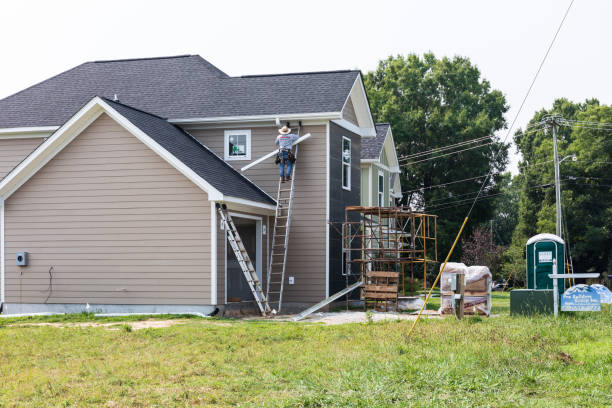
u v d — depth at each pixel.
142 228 21.80
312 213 24.69
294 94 25.81
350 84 25.97
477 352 12.29
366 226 26.91
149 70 29.73
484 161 54.22
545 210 59.47
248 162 25.44
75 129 22.38
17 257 22.69
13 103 28.50
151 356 12.76
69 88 29.17
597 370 11.11
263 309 21.73
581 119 60.97
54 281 22.44
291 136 24.33
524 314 19.06
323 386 10.35
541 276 22.72
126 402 9.48
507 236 88.88
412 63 58.75
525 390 10.03
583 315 18.86
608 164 58.66
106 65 30.62
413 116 54.03
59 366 11.98
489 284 20.86
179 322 18.91
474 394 9.76
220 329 16.41
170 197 21.62
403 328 15.94
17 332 16.27
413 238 25.83
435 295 37.53
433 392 9.97
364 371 11.08
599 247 57.84
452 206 54.28
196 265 21.28
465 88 58.47
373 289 23.81
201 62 29.70
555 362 11.60
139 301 21.67
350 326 16.98
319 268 24.45
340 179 25.97
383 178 37.25
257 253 24.39
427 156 53.59
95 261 22.14
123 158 22.05
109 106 21.83
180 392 9.95
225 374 11.27
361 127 28.72
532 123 69.69
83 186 22.34
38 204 22.69
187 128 26.17
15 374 11.34
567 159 59.47
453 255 54.78
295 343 14.31
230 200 21.23
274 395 9.96
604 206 59.00
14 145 27.05
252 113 25.14
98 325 18.20
